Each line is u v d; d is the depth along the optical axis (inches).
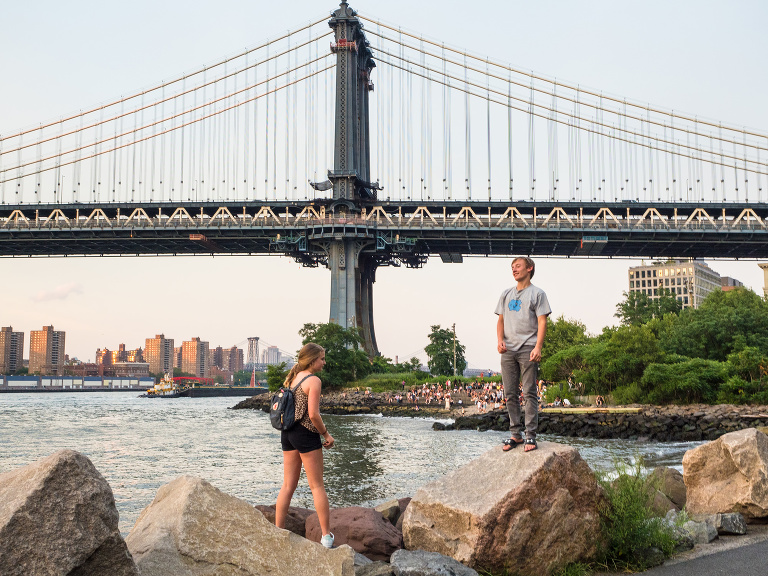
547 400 2962.6
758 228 4306.1
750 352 2669.8
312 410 301.9
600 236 4490.7
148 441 2042.3
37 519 183.9
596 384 2910.9
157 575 217.0
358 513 398.9
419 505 336.5
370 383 4350.4
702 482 434.0
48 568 181.3
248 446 1875.0
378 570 284.7
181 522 234.1
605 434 2111.2
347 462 1437.0
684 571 311.7
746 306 3499.0
